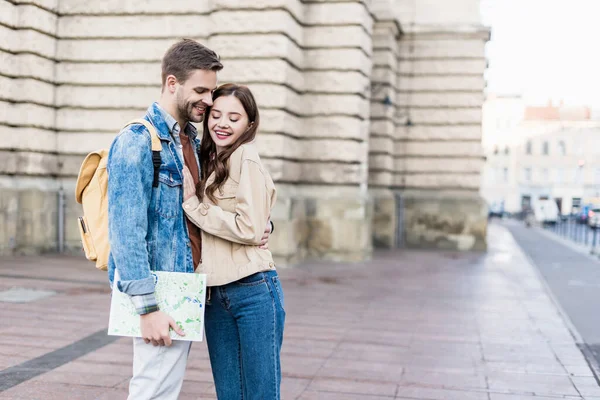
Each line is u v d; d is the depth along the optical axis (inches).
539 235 1225.4
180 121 111.4
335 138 487.5
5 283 344.8
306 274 433.4
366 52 503.8
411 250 668.7
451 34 682.2
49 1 460.4
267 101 440.1
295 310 315.0
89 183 110.0
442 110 690.8
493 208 2950.3
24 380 185.3
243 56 440.8
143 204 102.1
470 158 689.0
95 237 107.4
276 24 436.5
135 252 100.1
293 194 474.3
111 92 475.5
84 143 478.9
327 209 495.8
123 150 101.7
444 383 202.7
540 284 443.5
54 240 477.7
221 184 112.9
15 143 451.5
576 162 2775.6
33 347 222.1
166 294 104.1
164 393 107.8
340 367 217.3
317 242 501.0
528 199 2933.1
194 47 107.3
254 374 113.8
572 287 462.0
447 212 689.6
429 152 695.7
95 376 191.9
